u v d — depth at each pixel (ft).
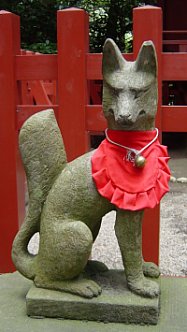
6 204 8.23
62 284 5.63
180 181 17.06
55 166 5.70
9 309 5.74
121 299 5.45
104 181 5.29
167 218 12.92
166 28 26.76
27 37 24.50
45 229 5.62
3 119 7.97
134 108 5.00
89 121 7.82
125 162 5.27
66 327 5.37
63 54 7.66
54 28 24.25
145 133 5.31
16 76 7.88
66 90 7.75
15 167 8.11
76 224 5.39
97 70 7.67
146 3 26.94
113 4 26.76
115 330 5.29
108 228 11.97
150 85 5.13
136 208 5.15
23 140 5.68
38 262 5.75
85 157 5.64
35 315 5.57
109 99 5.24
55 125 5.79
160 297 5.90
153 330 5.27
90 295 5.45
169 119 7.73
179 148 23.32
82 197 5.44
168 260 9.90
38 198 5.72
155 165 5.33
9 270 8.40
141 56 5.10
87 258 5.44
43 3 23.22
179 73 7.55
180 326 5.34
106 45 5.16
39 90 14.98
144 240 8.04
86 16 7.71
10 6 23.03
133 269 5.57
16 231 8.29
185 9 26.30
